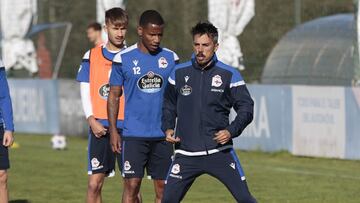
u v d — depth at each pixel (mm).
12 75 76750
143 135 27359
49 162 51438
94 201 29797
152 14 27000
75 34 74062
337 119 49781
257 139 55156
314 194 37656
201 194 38125
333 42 54938
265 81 57938
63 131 70188
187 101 24547
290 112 52750
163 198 24969
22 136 71062
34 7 75312
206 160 24438
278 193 38031
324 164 48719
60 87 70125
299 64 55969
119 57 27453
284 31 59125
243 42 59250
